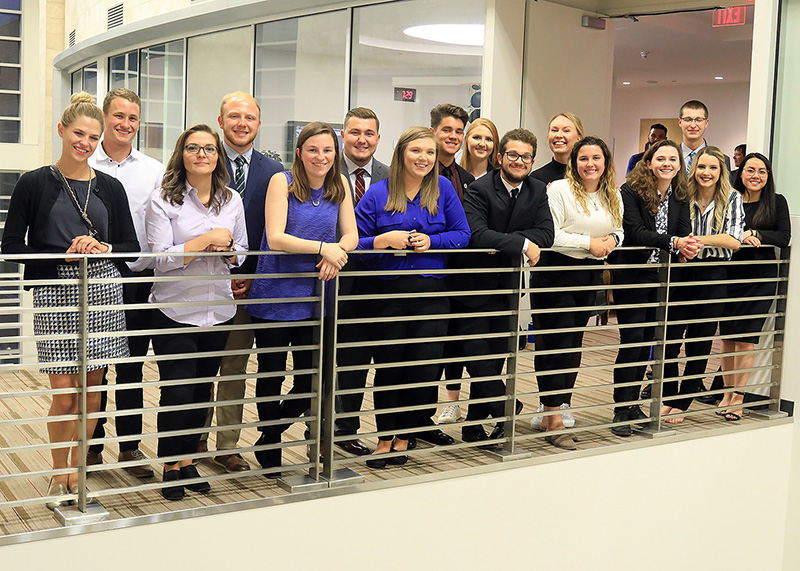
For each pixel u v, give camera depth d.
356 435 3.54
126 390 3.52
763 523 4.94
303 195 3.34
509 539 3.93
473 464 3.84
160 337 3.28
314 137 3.28
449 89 6.45
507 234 3.75
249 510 3.26
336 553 3.46
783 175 5.09
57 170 3.06
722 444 4.67
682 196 4.44
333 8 7.16
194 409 3.35
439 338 3.68
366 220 3.65
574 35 6.70
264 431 3.56
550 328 4.21
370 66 6.94
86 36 11.68
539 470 3.98
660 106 15.09
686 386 4.78
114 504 3.19
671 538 4.52
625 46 10.52
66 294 3.06
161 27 9.16
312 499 3.39
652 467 4.39
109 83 11.45
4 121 14.49
